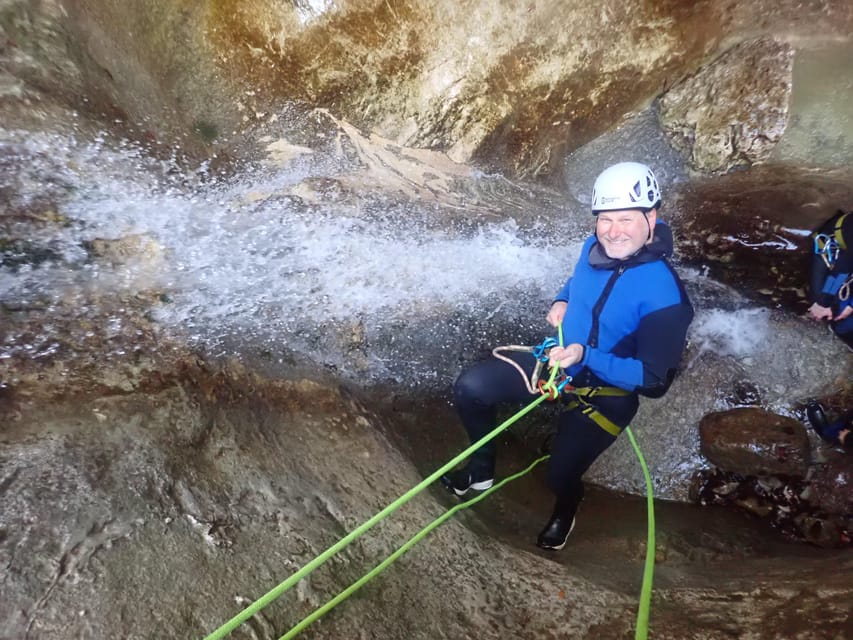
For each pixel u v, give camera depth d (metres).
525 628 1.61
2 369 1.70
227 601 1.35
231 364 2.14
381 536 1.76
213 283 2.30
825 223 2.94
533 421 3.41
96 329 1.93
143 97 2.53
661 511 3.08
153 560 1.36
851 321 2.95
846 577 1.89
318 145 3.08
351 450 2.11
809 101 3.44
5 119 1.90
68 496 1.42
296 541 1.60
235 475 1.73
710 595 1.81
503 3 2.92
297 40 2.86
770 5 3.29
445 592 1.65
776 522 3.11
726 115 3.50
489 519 2.43
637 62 3.36
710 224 3.71
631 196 1.99
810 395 3.41
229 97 2.92
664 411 3.42
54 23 2.15
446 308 3.03
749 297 3.62
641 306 2.03
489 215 3.27
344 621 1.43
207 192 2.57
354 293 2.75
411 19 2.87
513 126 3.34
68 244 2.01
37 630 1.14
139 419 1.73
